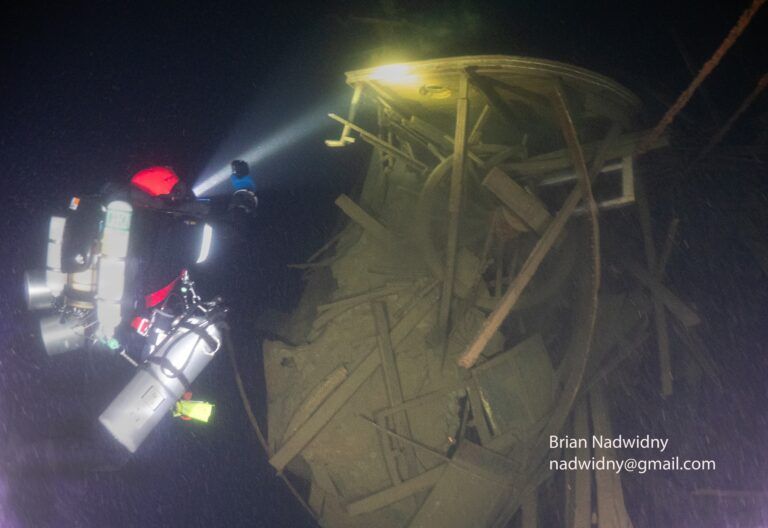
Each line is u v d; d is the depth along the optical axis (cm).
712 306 530
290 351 487
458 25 598
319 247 805
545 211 459
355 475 446
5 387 463
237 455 518
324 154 864
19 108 846
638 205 508
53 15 879
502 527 414
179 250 288
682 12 620
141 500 438
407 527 420
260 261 765
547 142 538
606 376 473
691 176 552
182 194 286
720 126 534
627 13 626
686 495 434
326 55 865
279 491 490
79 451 317
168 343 286
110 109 889
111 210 265
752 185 530
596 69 598
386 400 459
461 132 462
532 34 604
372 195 569
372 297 492
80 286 271
